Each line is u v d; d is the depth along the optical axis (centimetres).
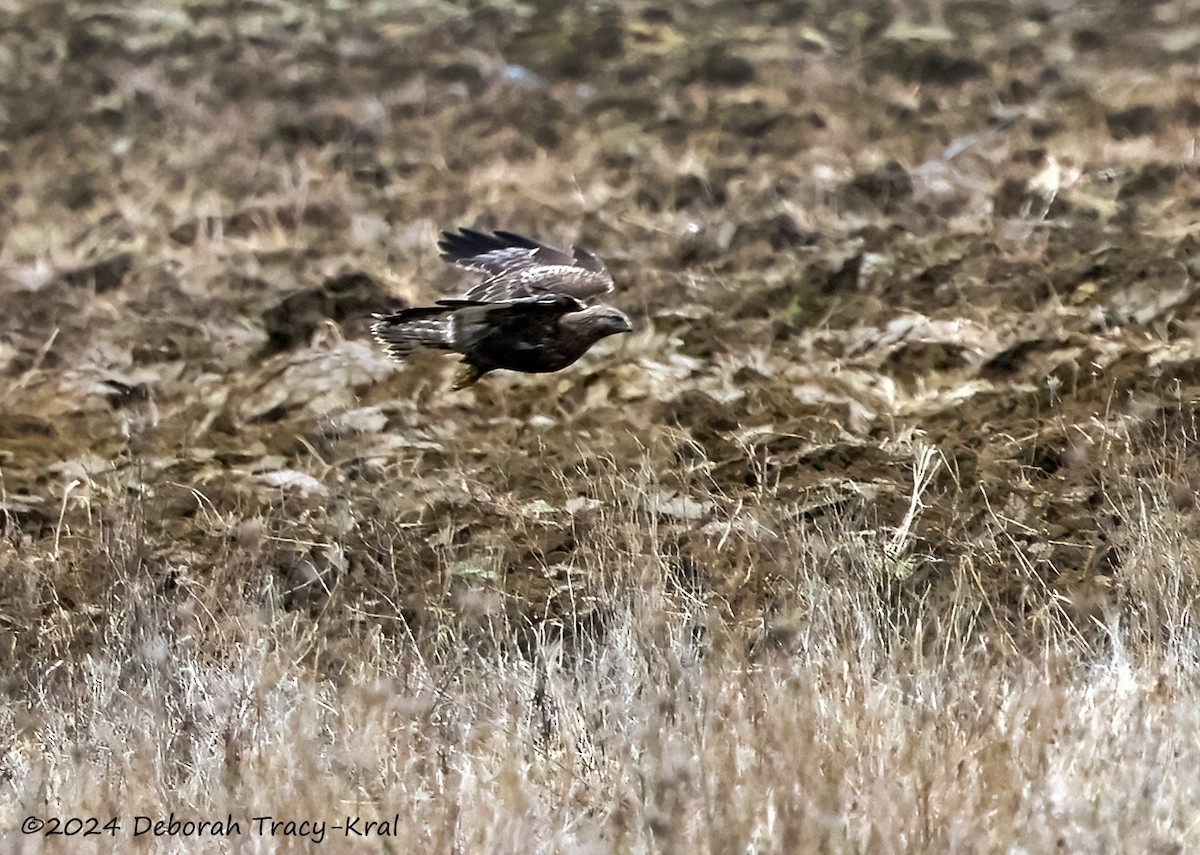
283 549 2459
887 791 1622
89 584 2309
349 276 3127
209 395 2872
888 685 1875
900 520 2488
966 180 3319
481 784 1723
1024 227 3148
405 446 2686
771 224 3212
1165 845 1559
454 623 2270
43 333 3056
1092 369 2744
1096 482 2512
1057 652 2014
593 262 2016
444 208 3378
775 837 1570
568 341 1892
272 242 3281
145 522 2450
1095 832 1584
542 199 3384
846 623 2022
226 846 1648
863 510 2475
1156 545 2178
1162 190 3222
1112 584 2348
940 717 1805
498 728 1878
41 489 2642
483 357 1912
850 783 1659
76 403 2872
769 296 3022
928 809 1582
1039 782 1667
